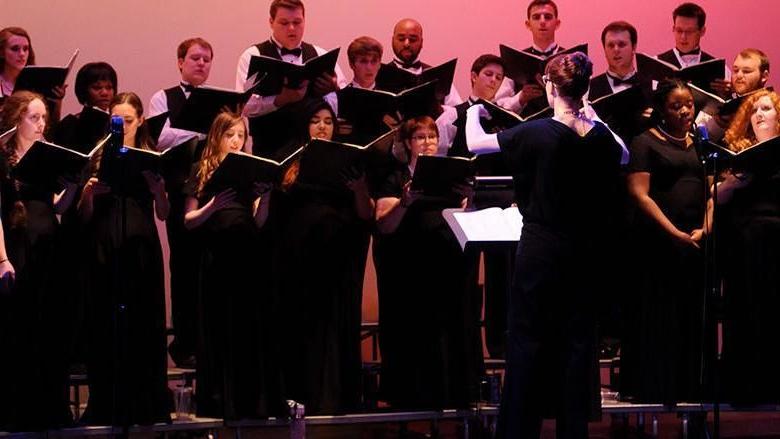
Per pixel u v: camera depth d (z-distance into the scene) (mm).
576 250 10312
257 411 11891
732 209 12742
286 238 12461
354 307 12531
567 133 10234
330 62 12352
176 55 15930
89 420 11641
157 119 12008
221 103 11820
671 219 12719
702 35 16594
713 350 12578
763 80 13648
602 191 10406
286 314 12406
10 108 11391
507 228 10984
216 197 11531
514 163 10453
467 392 12578
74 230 11805
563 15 17406
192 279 12977
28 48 13062
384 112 12461
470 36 17062
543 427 13875
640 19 17656
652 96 12883
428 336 12531
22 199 11562
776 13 18078
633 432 13711
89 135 11867
